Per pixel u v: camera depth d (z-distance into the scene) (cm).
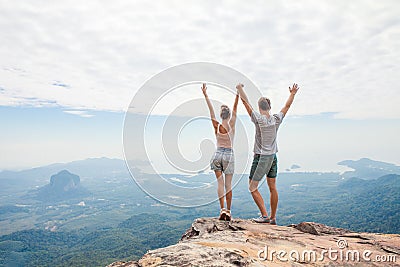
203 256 234
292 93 460
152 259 232
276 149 450
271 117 425
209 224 438
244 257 242
